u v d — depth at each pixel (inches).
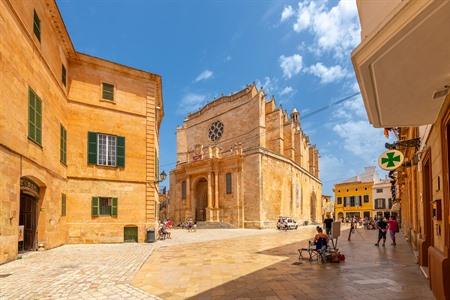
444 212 256.8
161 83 998.4
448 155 252.4
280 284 350.9
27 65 550.6
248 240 978.1
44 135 636.1
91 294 311.6
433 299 281.7
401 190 1182.3
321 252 497.4
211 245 818.2
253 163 1835.6
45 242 646.5
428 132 339.6
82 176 810.2
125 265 477.7
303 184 2487.7
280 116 2228.1
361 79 196.5
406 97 226.4
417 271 411.8
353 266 456.8
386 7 172.6
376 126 301.1
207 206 1951.3
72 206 793.6
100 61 862.5
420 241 434.9
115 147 866.8
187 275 408.2
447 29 143.3
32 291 320.5
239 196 1860.2
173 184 2253.9
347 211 2923.2
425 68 180.2
